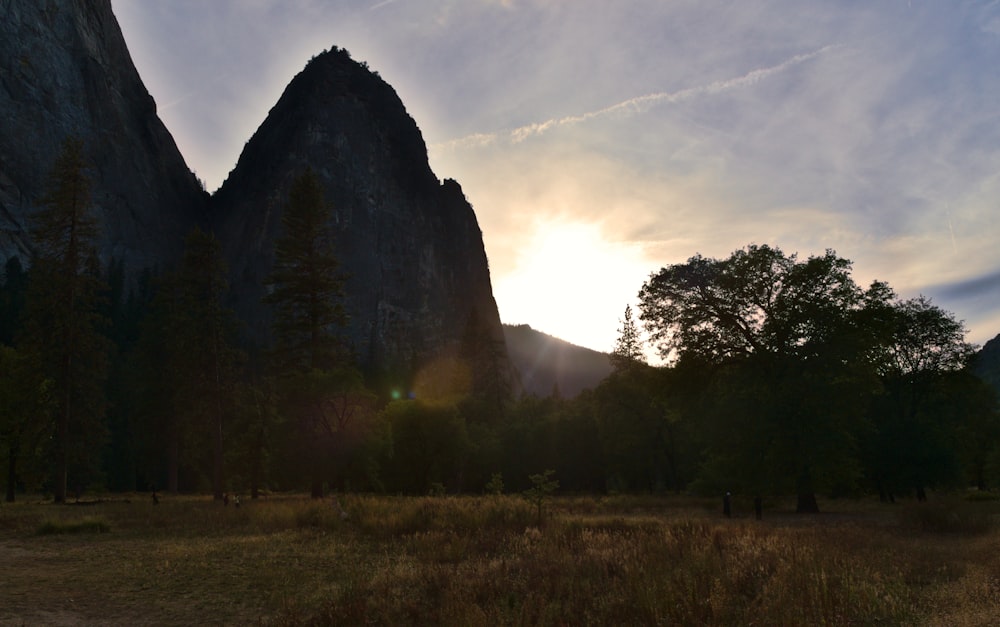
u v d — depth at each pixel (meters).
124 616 8.24
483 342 92.94
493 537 14.27
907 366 37.81
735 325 29.88
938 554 11.34
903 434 35.25
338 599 8.24
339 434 38.31
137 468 62.81
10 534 17.38
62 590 9.74
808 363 27.39
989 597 7.23
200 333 43.72
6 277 99.06
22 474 35.66
